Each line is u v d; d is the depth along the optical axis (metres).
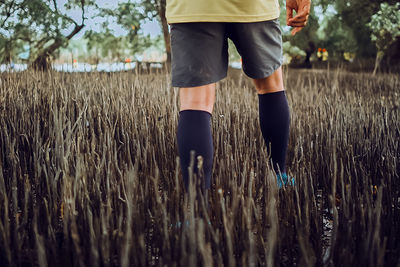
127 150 1.58
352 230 1.05
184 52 1.19
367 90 4.46
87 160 1.38
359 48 11.71
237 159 1.45
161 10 9.56
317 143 1.79
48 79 3.13
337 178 1.53
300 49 14.88
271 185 1.12
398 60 10.26
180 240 0.97
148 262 0.96
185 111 1.21
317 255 1.05
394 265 1.00
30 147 1.74
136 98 2.37
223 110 2.24
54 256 0.95
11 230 1.12
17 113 2.08
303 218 1.09
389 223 1.12
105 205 1.12
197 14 1.16
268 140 1.47
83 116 1.95
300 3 1.35
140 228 0.94
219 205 1.10
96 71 3.50
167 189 1.59
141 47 9.77
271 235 0.84
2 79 2.96
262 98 1.45
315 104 2.75
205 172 1.19
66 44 6.61
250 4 1.21
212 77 1.21
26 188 1.15
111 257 1.00
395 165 1.51
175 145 1.74
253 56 1.28
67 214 1.00
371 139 1.80
